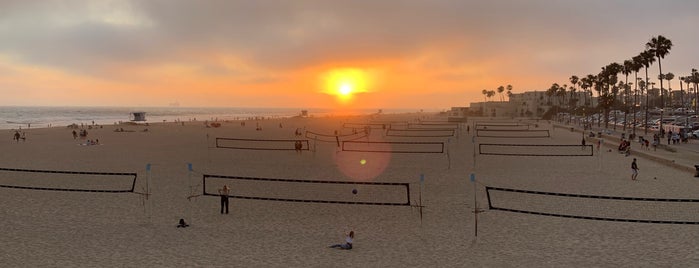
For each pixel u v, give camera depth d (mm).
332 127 107438
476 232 17484
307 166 36188
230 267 14031
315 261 14602
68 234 17156
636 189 26422
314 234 17469
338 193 25062
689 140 58469
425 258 14906
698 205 22141
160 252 15297
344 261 14617
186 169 33906
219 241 16531
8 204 21734
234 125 114375
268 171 33312
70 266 13945
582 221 19297
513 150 50469
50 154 44375
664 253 15312
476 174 32312
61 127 96000
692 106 147750
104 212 20375
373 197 24062
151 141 61500
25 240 16406
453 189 26391
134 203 22062
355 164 37594
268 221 19188
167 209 20922
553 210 21250
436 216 20109
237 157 42125
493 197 24156
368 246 16109
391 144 58625
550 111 176125
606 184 28156
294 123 128875
